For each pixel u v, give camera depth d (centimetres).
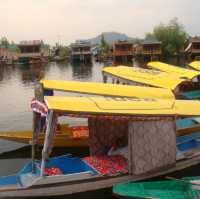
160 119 1255
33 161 1277
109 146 1438
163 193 1187
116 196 1208
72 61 9744
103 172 1244
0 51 9262
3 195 1158
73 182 1199
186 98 2981
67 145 1695
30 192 1162
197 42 8875
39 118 1314
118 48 8969
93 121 1399
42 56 9525
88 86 1989
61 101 1187
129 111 1223
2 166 1598
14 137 1705
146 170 1280
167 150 1323
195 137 1664
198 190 1180
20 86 4809
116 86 2034
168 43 9956
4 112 2872
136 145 1252
